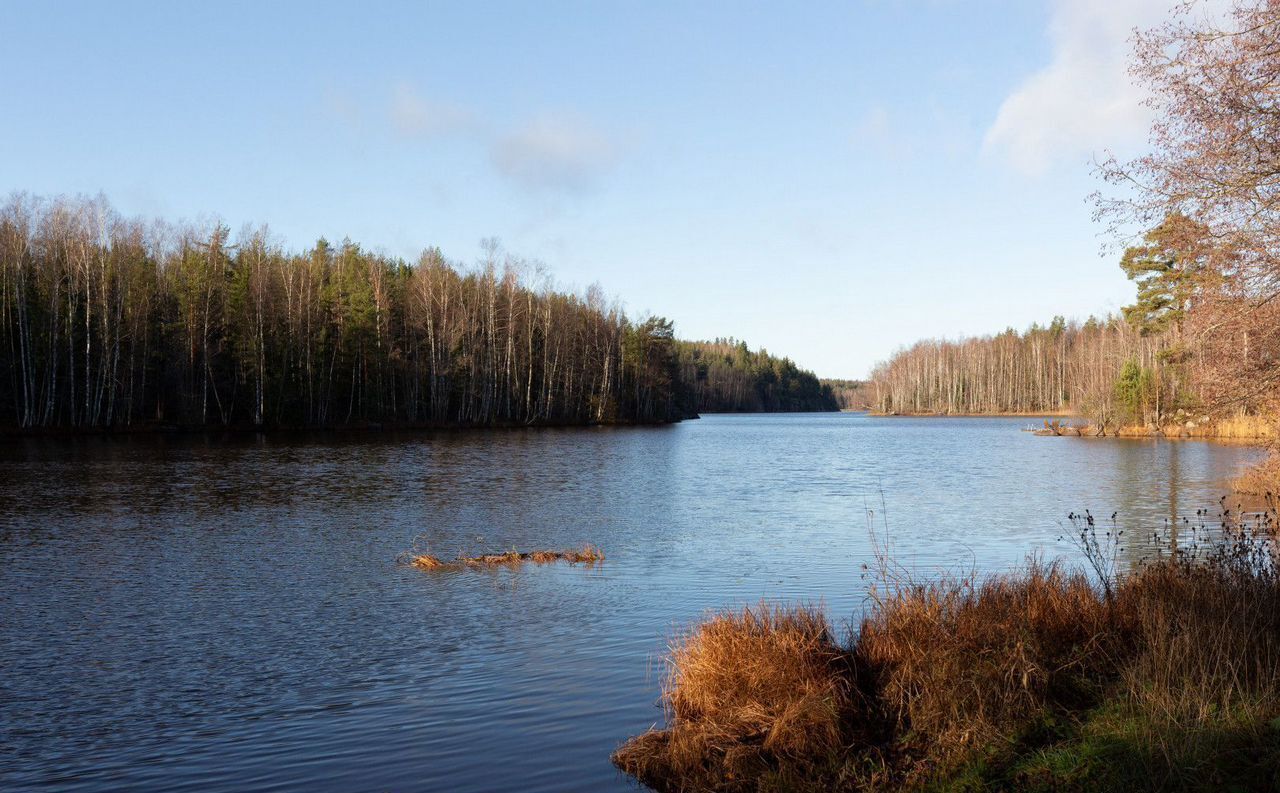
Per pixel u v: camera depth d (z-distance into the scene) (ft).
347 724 28.71
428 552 62.44
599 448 183.21
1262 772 19.81
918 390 554.05
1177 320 47.96
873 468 140.56
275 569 55.98
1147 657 26.91
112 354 201.16
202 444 169.27
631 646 37.81
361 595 48.55
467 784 23.82
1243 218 38.42
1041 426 332.60
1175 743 21.43
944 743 24.04
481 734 27.53
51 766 25.70
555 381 305.12
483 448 173.99
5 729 28.71
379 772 24.73
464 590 49.80
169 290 216.54
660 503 92.22
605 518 80.64
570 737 27.14
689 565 57.21
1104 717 24.53
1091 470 130.72
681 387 467.52
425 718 29.07
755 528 74.49
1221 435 198.70
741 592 48.73
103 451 148.05
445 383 265.54
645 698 30.81
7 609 45.47
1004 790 21.52
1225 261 39.47
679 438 239.30
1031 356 518.37
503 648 37.76
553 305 308.81
